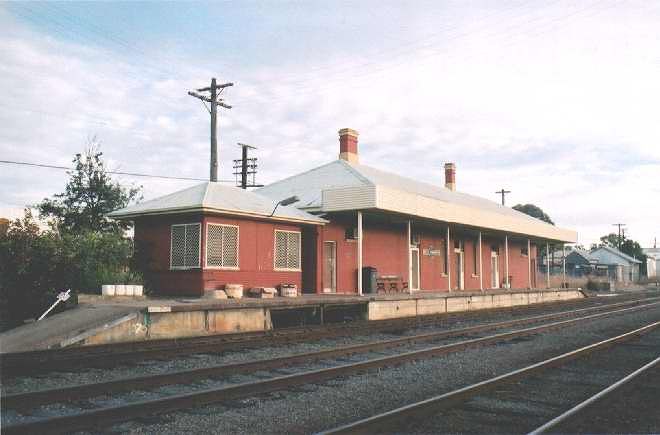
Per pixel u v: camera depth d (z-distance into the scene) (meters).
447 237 26.66
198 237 18.12
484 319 21.12
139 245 19.62
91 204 27.30
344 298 18.47
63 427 5.64
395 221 25.69
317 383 8.17
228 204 18.88
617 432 6.05
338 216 23.20
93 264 17.92
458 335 15.05
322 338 13.97
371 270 23.58
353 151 28.55
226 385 7.91
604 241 129.75
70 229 25.42
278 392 7.61
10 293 16.36
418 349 12.14
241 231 19.22
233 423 6.17
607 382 8.58
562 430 5.96
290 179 27.12
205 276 17.84
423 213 23.20
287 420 6.32
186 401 6.65
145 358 10.14
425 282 28.38
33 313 16.53
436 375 8.98
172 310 13.27
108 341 12.16
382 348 12.02
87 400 6.93
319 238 22.23
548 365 9.51
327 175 26.27
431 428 6.06
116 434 5.68
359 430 5.66
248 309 15.22
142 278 19.08
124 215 19.52
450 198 32.78
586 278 59.72
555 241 39.50
